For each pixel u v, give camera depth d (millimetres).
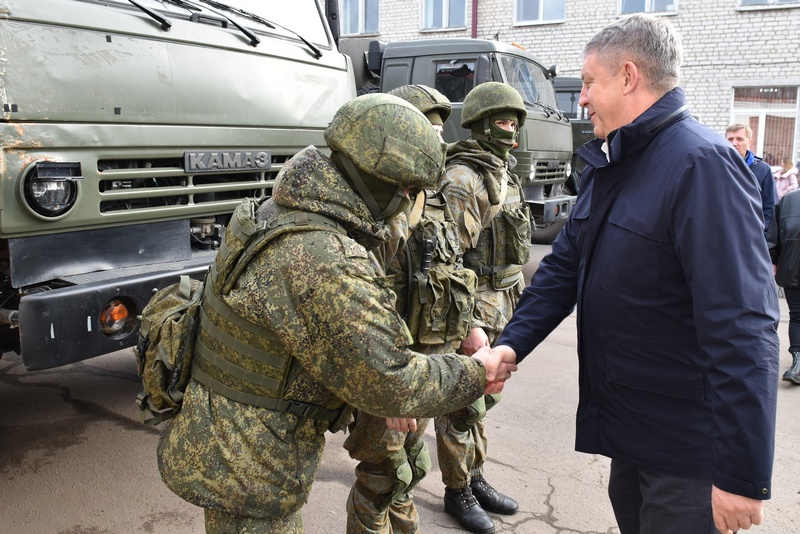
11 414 3549
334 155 1583
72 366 4281
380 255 2002
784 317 6051
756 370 1386
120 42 2809
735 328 1406
